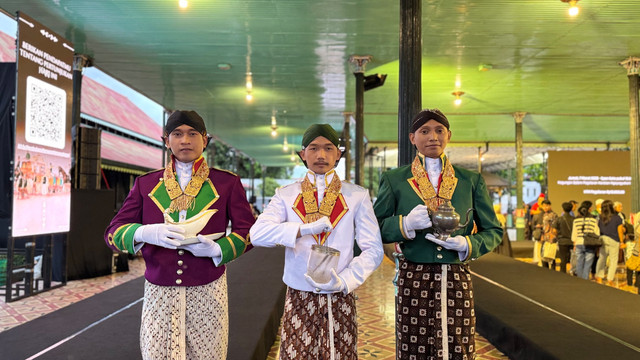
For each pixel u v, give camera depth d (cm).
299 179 213
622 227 724
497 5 625
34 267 639
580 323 342
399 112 425
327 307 192
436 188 227
